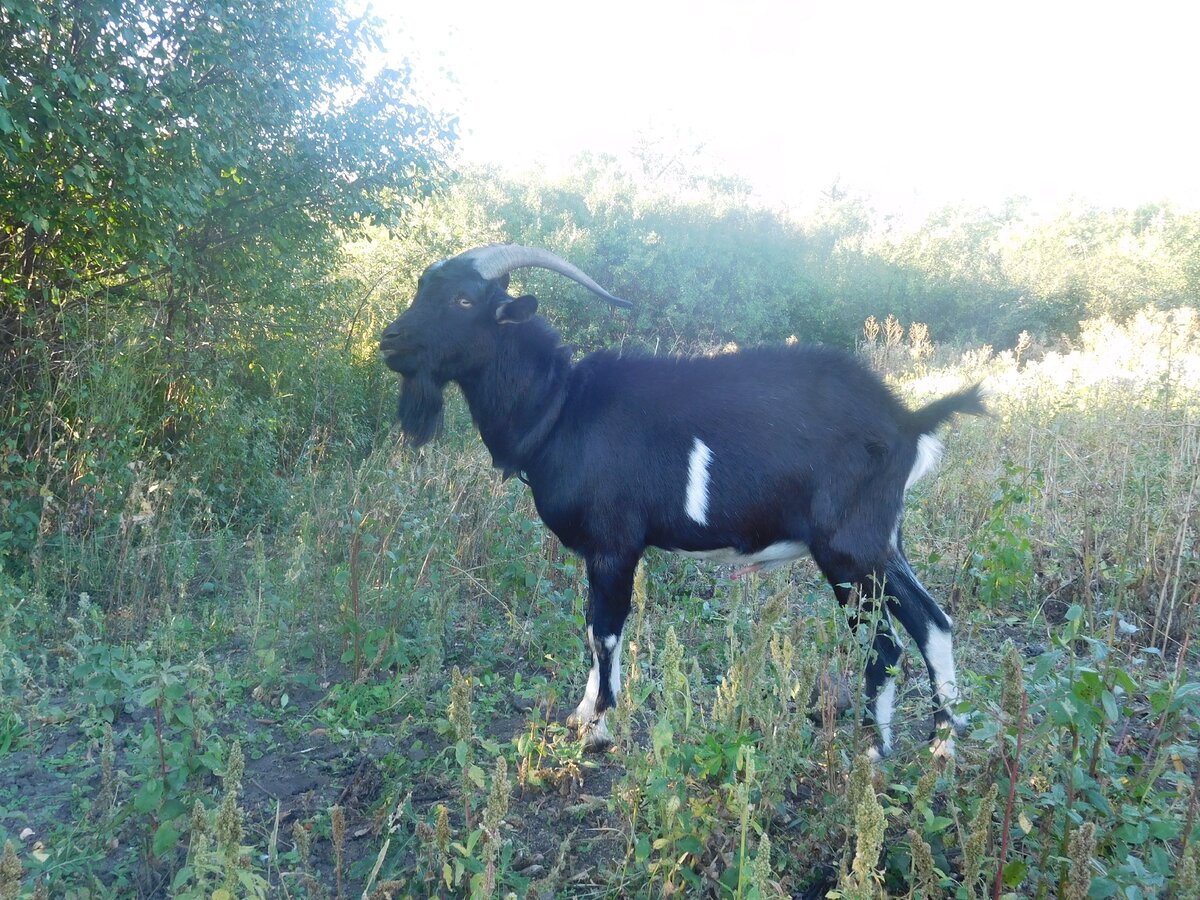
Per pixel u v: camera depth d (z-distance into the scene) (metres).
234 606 5.25
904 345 18.45
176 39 6.05
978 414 4.05
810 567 5.95
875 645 3.74
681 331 19.17
